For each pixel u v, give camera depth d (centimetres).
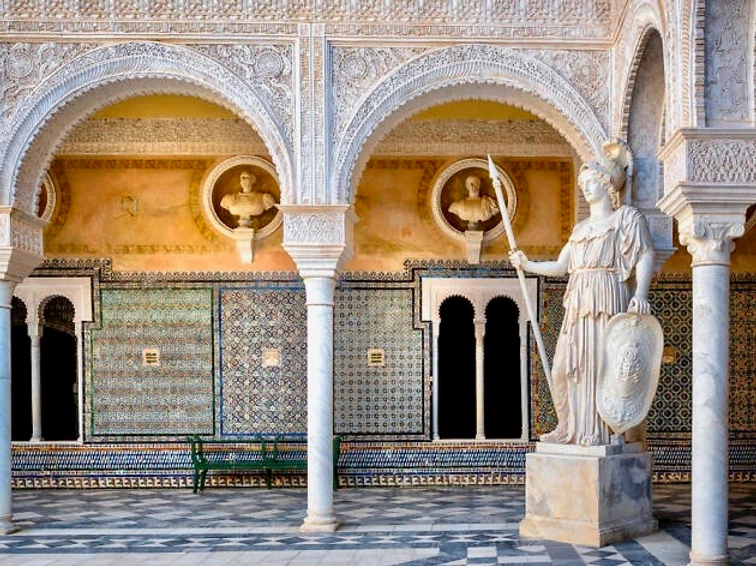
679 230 505
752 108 482
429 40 646
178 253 877
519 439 863
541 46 649
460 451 861
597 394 585
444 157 875
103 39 643
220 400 869
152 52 643
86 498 802
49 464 865
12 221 643
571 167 873
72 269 875
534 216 874
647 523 593
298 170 640
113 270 876
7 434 654
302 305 873
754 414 853
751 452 851
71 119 677
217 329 873
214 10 644
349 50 648
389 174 877
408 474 858
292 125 644
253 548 578
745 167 479
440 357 918
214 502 773
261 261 877
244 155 873
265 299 873
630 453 594
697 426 484
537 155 868
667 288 865
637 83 621
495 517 677
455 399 917
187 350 873
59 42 644
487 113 842
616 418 579
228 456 866
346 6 645
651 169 639
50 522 683
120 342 873
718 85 484
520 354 872
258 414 869
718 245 482
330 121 645
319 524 632
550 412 862
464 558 536
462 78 648
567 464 573
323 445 638
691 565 482
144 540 609
